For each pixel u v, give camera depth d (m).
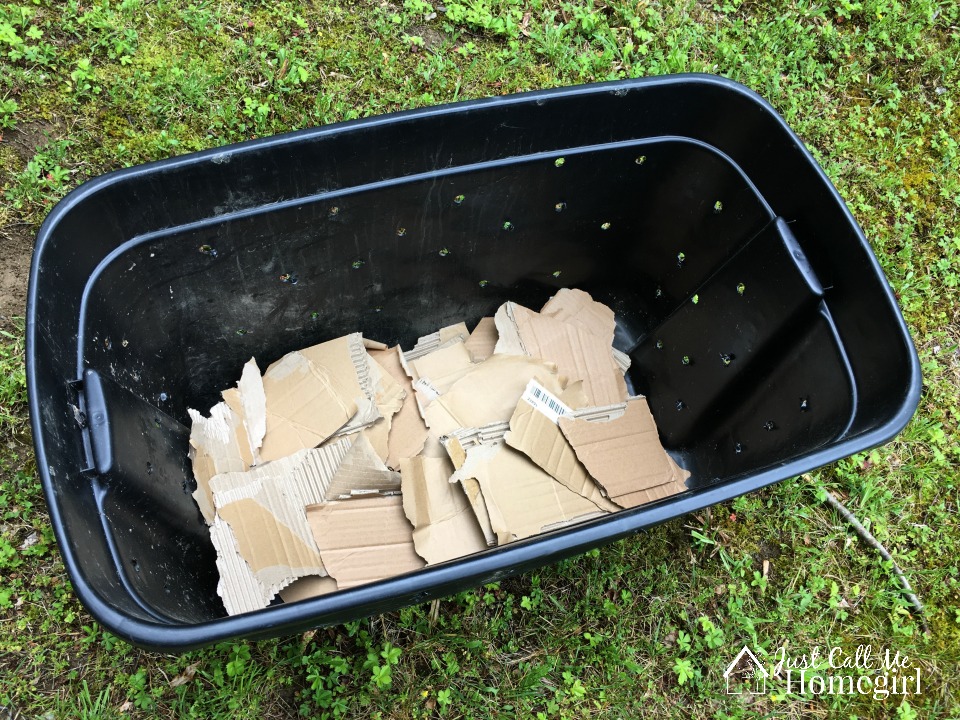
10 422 1.38
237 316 1.39
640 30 1.95
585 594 1.44
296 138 1.12
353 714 1.29
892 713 1.42
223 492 1.25
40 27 1.61
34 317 0.95
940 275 1.85
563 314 1.60
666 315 1.64
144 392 1.25
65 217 1.02
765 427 1.38
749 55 1.99
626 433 1.45
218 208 1.17
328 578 1.25
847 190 1.90
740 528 1.53
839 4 2.10
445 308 1.60
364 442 1.32
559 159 1.33
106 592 0.86
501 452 1.33
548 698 1.35
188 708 1.26
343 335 1.56
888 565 1.53
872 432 1.01
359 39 1.78
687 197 1.44
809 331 1.26
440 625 1.38
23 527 1.32
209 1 1.73
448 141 1.23
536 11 1.92
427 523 1.28
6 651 1.25
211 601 1.22
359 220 1.30
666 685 1.40
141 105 1.61
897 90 2.02
